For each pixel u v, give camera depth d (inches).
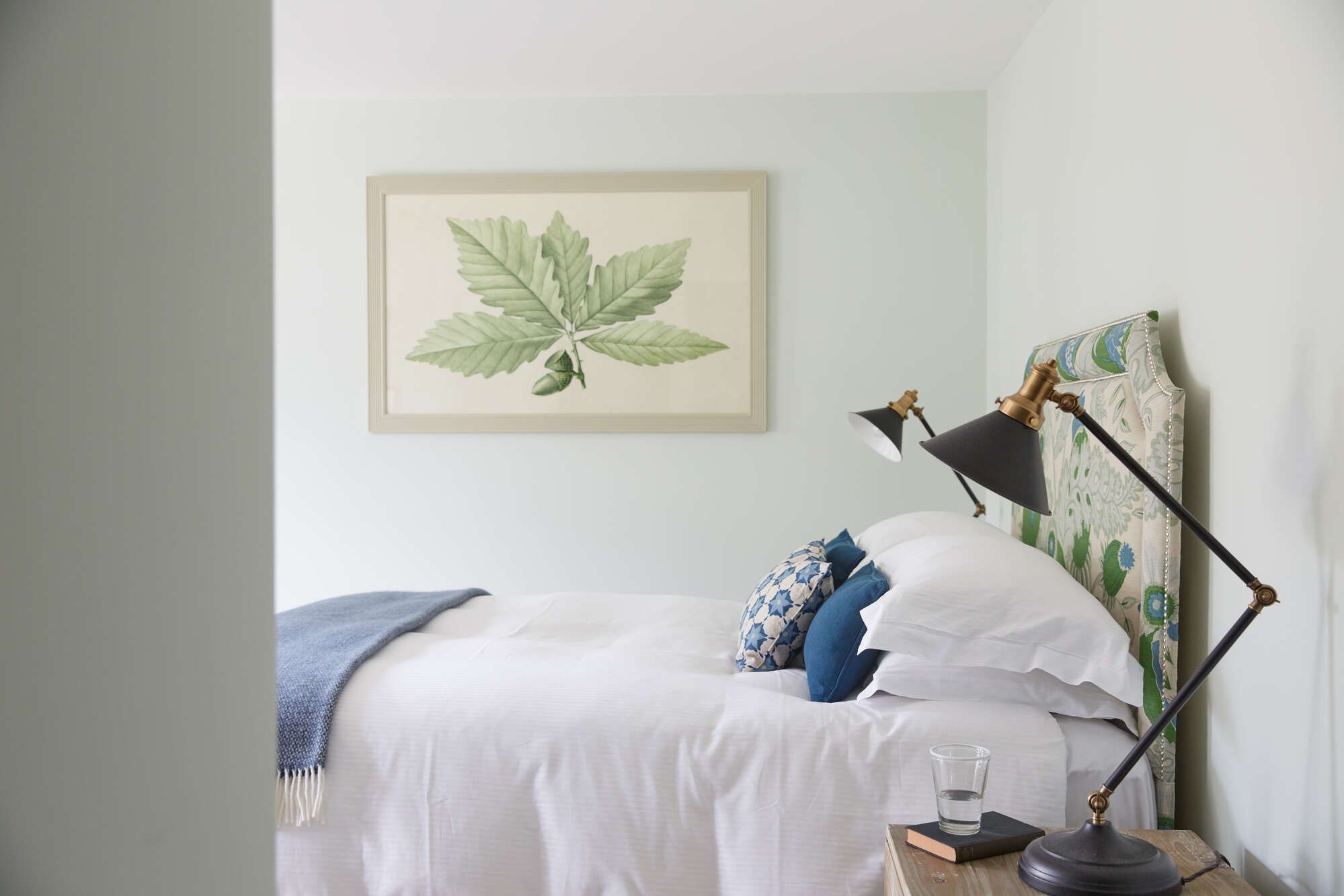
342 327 155.1
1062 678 71.1
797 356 151.3
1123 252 90.2
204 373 29.1
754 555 151.9
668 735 70.6
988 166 148.4
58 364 23.5
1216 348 69.8
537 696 73.3
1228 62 68.1
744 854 68.1
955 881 55.2
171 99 27.5
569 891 69.1
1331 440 55.1
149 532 26.6
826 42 130.6
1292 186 59.2
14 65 22.3
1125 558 77.8
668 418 151.6
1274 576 61.4
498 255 153.0
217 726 29.8
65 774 23.8
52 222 23.3
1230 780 67.2
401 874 70.0
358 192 154.4
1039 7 118.9
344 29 126.5
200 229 28.9
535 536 153.7
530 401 153.2
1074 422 93.8
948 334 149.9
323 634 89.8
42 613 23.1
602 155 152.6
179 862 28.0
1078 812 69.5
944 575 75.8
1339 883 54.2
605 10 121.0
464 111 153.3
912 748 69.0
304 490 155.9
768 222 151.8
